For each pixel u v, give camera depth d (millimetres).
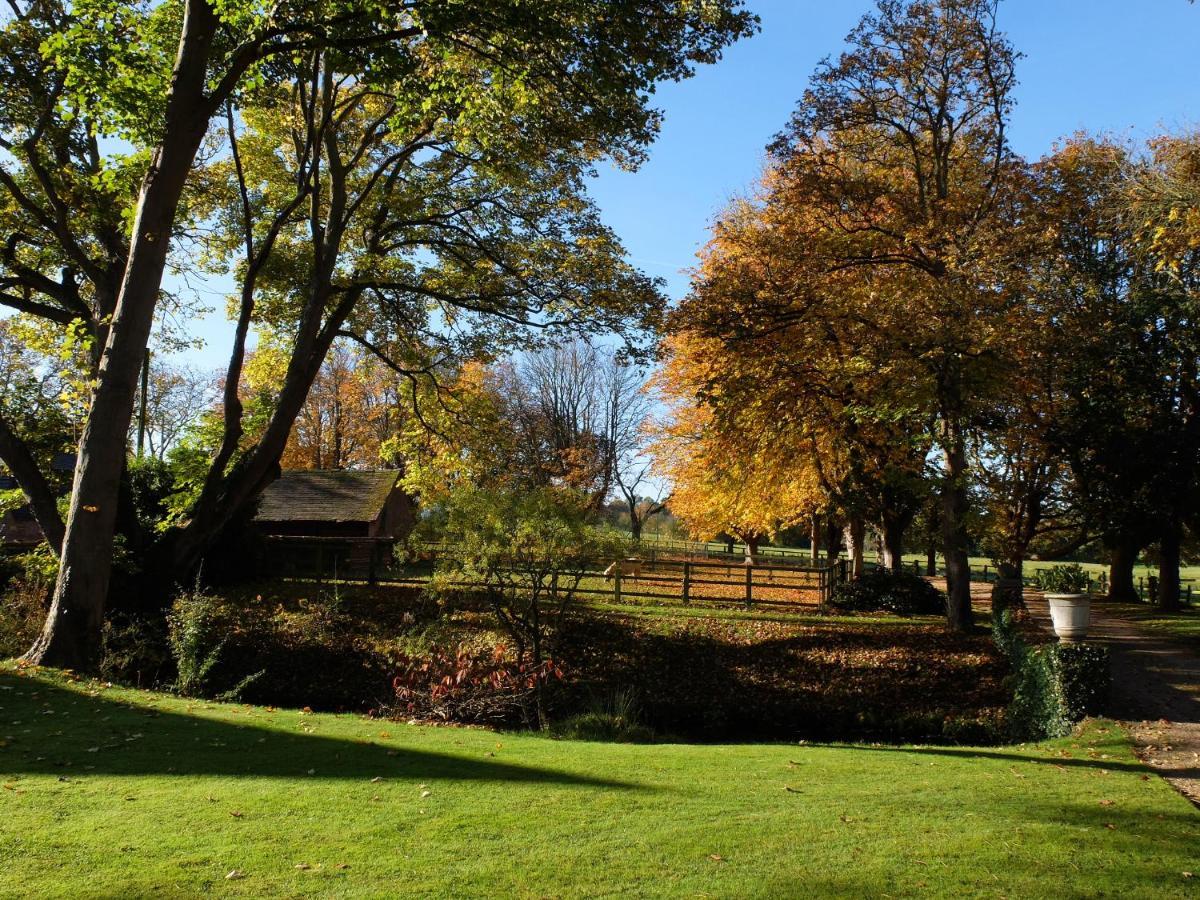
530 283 19344
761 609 21734
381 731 10266
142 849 5125
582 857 5285
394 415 24203
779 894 4777
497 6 12039
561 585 17594
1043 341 18891
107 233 17344
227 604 18891
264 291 21406
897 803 7098
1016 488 25516
